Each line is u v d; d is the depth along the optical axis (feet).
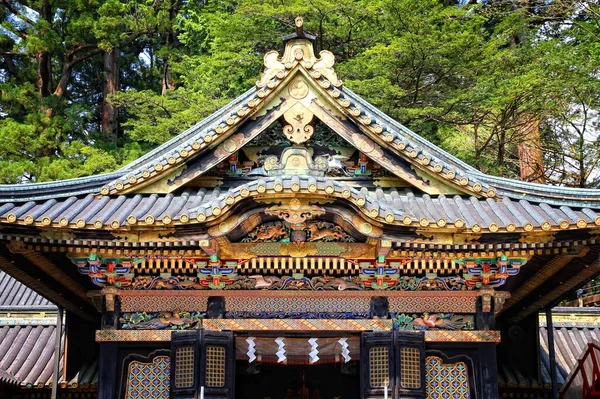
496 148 101.30
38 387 55.06
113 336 42.83
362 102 47.75
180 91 101.96
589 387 47.91
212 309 43.37
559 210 41.86
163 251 42.24
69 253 42.19
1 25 110.63
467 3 108.78
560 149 101.60
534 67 89.66
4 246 41.14
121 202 42.75
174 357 42.16
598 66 88.48
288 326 42.93
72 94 124.88
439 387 42.60
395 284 43.55
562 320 64.08
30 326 62.34
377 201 39.99
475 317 43.39
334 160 43.86
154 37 123.85
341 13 95.55
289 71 42.32
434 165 42.52
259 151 44.34
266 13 92.99
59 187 42.98
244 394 54.44
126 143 108.99
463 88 94.63
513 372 54.19
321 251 42.14
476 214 41.37
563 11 99.25
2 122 104.27
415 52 89.61
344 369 48.88
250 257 42.22
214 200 39.52
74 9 110.01
